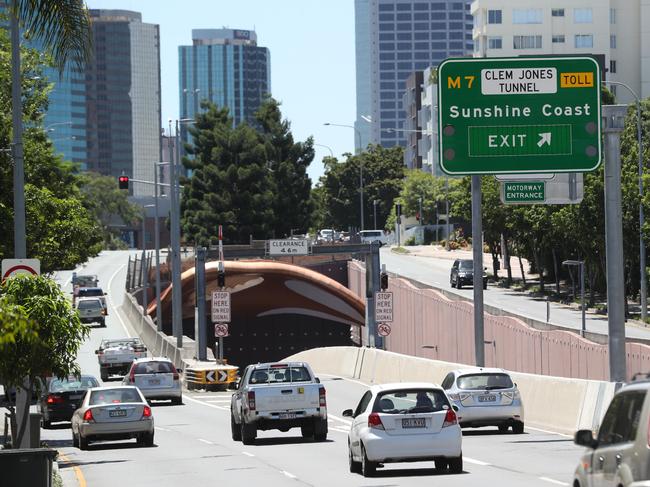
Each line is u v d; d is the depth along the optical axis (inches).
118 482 2080.5
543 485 1795.0
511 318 5359.3
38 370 1995.6
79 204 4975.4
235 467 2287.2
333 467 2228.1
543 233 7480.3
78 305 7554.1
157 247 7273.6
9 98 3373.5
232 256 5767.7
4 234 3159.5
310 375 2871.6
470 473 2005.4
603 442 1152.8
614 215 2583.7
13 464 1429.6
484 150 2753.4
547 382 2987.2
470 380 2778.1
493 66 2755.9
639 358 3826.3
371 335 5821.9
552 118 2753.4
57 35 2112.5
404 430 2007.9
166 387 4387.3
